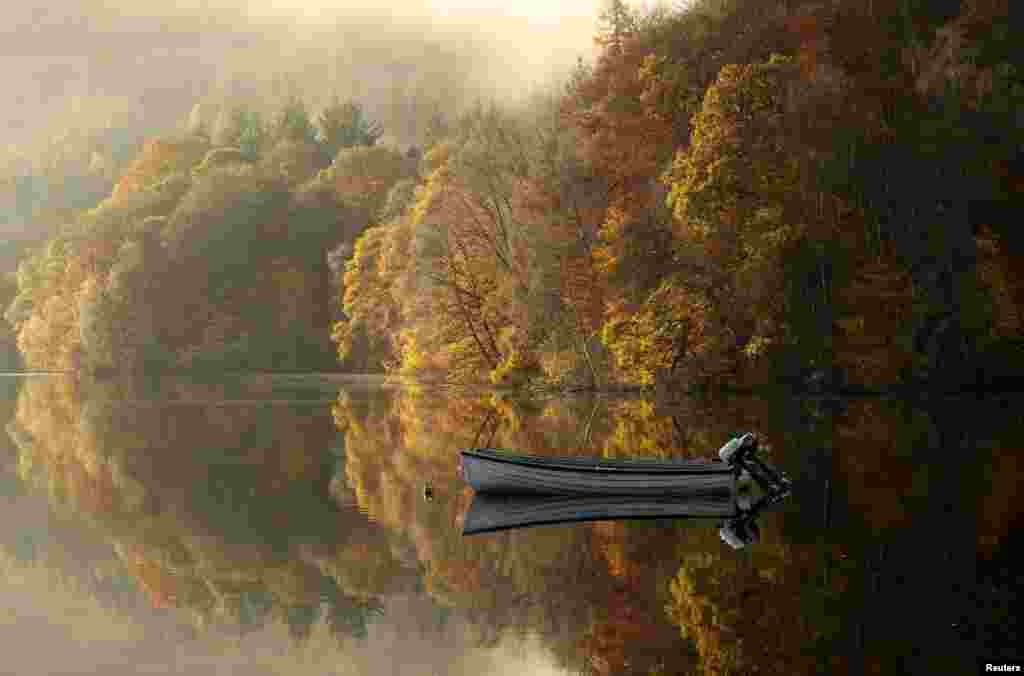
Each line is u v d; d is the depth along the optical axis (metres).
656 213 59.50
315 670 13.27
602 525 21.33
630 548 19.00
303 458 35.59
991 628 13.70
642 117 65.19
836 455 29.25
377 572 18.45
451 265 76.31
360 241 109.12
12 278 173.25
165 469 33.84
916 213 50.59
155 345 123.75
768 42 57.91
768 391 53.56
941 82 51.34
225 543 21.59
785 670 12.30
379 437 41.84
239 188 129.12
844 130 49.84
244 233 126.25
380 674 13.07
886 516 20.89
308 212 129.25
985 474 25.70
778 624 14.07
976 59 53.97
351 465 33.41
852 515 21.16
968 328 49.97
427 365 82.81
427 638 14.48
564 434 38.50
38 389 98.38
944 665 12.32
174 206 138.38
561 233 64.56
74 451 40.75
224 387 88.81
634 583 16.59
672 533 20.16
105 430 49.53
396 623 15.26
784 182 51.16
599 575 17.20
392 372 103.31
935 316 49.94
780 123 50.72
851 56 55.69
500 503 25.02
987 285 50.62
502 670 13.03
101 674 13.30
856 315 50.44
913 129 51.00
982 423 37.00
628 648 13.45
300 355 123.25
